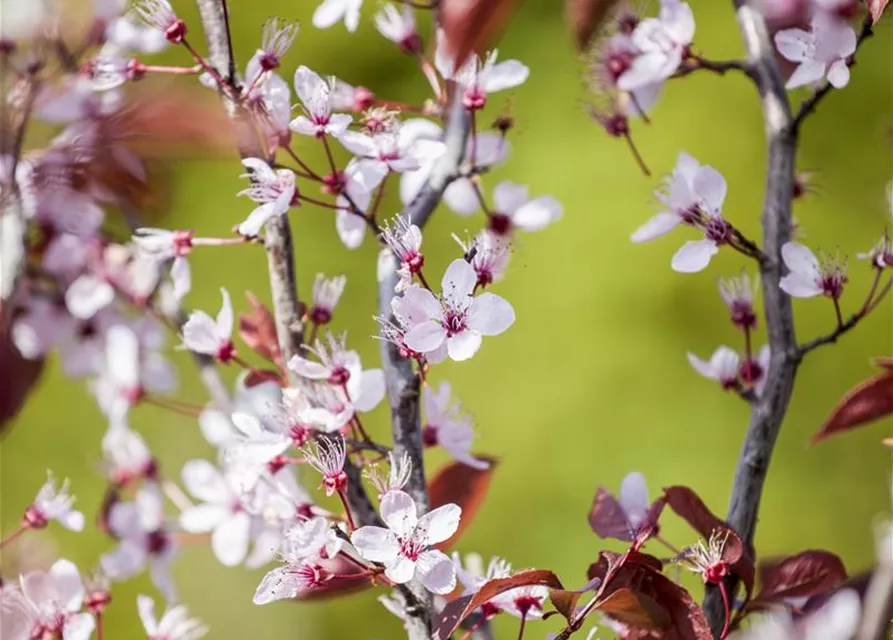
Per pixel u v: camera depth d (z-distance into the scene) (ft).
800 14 3.28
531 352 6.59
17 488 6.64
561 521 6.40
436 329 3.00
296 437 3.08
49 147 3.29
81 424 6.65
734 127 6.68
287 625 6.42
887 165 6.80
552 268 6.64
